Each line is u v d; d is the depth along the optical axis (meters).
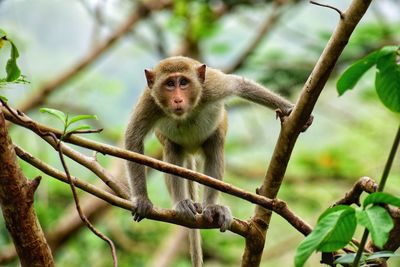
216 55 17.80
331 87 21.78
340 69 16.16
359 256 4.63
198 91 9.20
